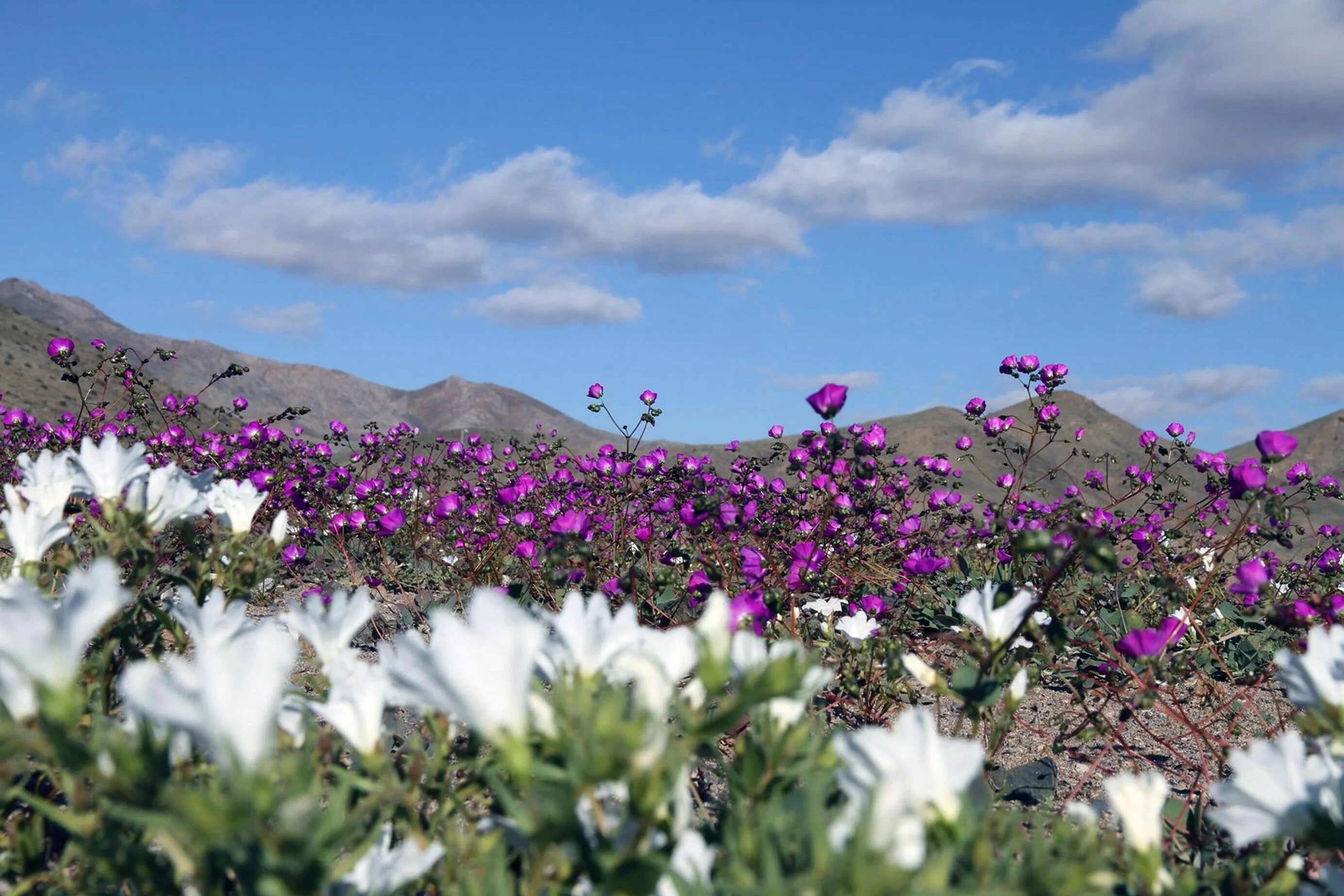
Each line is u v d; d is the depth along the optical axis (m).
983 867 1.41
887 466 7.41
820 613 5.02
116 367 7.89
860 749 1.48
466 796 1.98
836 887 1.18
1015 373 6.70
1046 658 3.99
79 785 1.65
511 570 7.60
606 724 1.40
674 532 6.75
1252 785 1.64
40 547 2.37
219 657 1.23
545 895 1.63
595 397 6.93
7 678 1.46
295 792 1.37
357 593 2.05
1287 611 3.75
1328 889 1.66
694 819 1.92
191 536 2.61
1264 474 4.09
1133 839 1.69
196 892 1.60
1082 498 7.21
